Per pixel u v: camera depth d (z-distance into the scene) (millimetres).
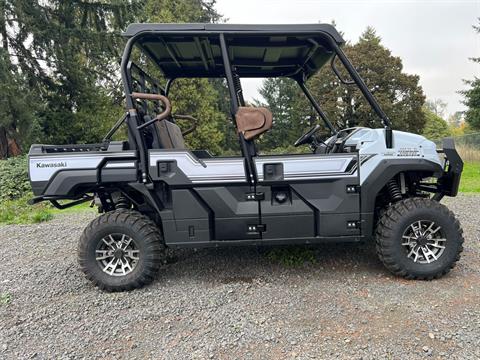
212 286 3088
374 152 3020
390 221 3010
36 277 3465
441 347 2109
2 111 10945
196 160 3008
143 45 3223
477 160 14594
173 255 3822
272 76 4129
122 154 2982
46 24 12500
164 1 20109
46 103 13469
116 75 15000
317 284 3035
